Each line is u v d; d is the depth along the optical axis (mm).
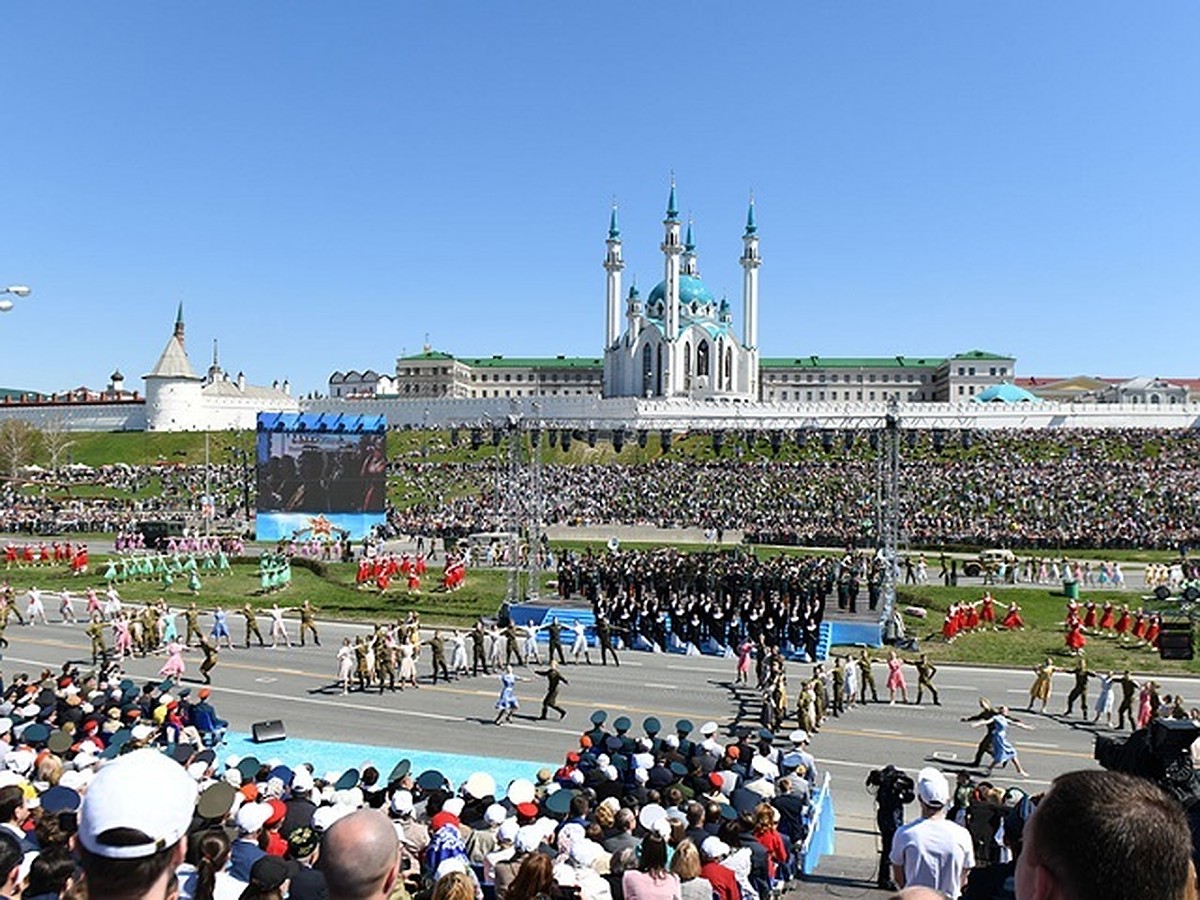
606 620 39812
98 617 44469
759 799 15938
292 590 57312
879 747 27047
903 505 88875
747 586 44250
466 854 12195
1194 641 43031
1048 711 31672
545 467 110375
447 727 28609
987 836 13766
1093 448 109438
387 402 147375
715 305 187500
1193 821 6082
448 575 57812
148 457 139875
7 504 102562
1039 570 62312
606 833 12734
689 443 119000
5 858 6840
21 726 19812
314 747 26125
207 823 11359
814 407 119375
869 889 15852
